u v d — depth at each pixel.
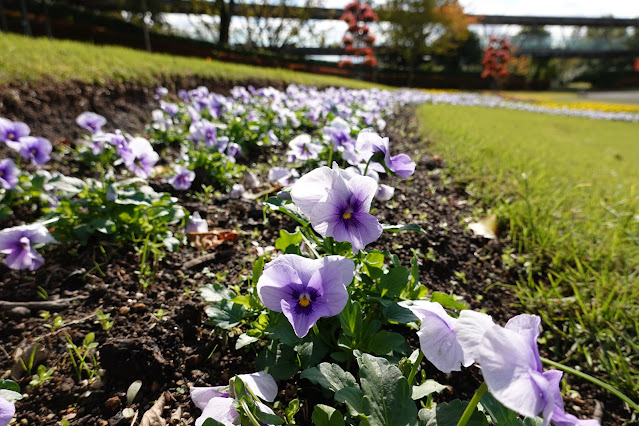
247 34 35.50
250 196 3.65
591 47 64.12
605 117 20.98
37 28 23.31
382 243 2.83
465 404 1.25
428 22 42.94
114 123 5.99
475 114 13.63
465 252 2.91
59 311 2.12
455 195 3.91
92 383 1.70
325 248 1.77
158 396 1.66
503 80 48.38
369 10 36.97
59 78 5.70
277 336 1.52
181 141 5.34
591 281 2.62
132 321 2.02
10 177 2.87
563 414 0.85
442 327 1.20
